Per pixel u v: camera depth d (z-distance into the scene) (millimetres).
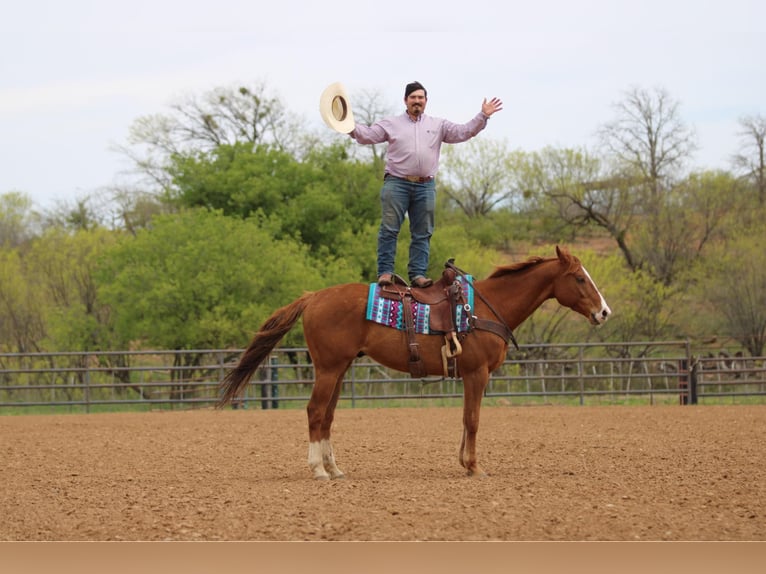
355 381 25641
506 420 19625
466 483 9727
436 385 30797
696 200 52156
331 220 44688
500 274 10609
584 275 10484
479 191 61656
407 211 11219
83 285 43250
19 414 26766
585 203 56500
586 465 11430
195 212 39875
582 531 7207
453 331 10125
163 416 23422
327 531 7289
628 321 41469
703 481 9703
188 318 34156
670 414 20750
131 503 8781
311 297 10672
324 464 10664
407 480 10141
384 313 10188
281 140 54812
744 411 21469
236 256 34750
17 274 43094
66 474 11492
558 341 39531
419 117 11016
